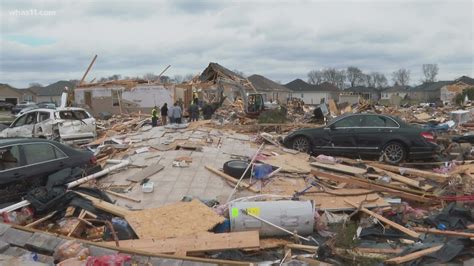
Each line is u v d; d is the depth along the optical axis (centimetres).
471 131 2230
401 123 1491
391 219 927
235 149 1498
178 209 890
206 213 872
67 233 838
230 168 1162
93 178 1102
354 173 1241
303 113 3638
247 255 766
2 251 734
